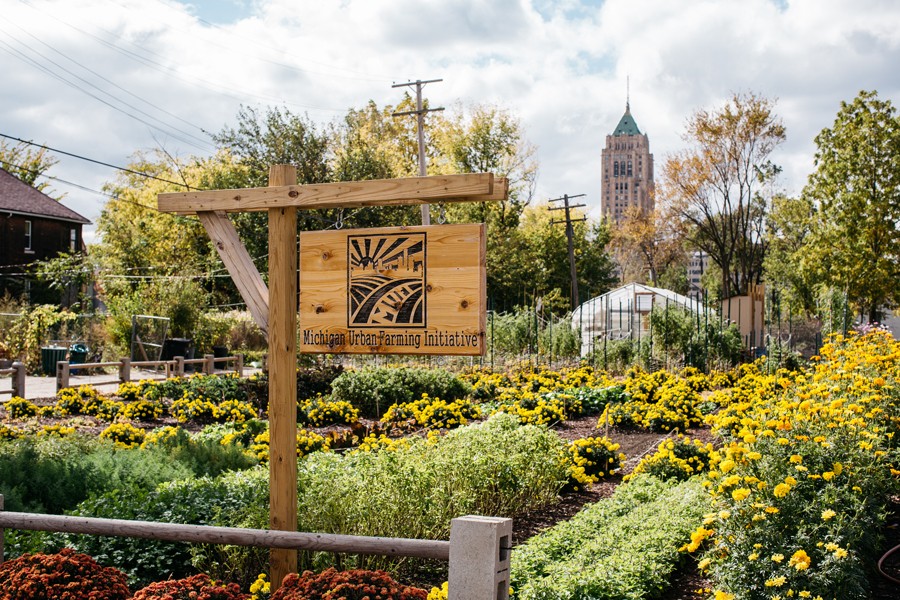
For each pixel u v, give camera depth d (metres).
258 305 4.75
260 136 36.97
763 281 53.34
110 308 28.25
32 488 6.74
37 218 37.41
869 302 34.41
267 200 4.61
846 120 34.16
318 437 10.68
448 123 50.22
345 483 6.11
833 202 34.28
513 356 24.67
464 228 4.32
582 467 8.86
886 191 33.16
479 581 3.17
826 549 4.48
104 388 20.81
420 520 6.07
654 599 5.21
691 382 18.27
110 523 4.13
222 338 31.69
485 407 15.19
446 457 7.12
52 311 26.20
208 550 5.49
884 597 5.05
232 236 4.84
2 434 10.59
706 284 65.19
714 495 5.20
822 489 5.03
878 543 5.33
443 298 4.35
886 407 7.24
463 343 4.31
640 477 8.28
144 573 5.44
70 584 3.85
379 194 4.36
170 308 28.61
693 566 5.96
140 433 10.64
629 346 23.34
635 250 76.38
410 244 4.41
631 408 13.34
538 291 47.38
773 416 6.28
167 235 42.53
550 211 57.94
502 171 49.12
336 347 4.55
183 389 16.61
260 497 6.19
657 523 6.21
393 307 4.44
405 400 15.86
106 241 43.03
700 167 43.88
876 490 5.51
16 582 3.87
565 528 6.27
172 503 6.11
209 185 38.69
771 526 4.68
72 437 9.05
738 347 23.12
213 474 8.28
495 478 7.35
